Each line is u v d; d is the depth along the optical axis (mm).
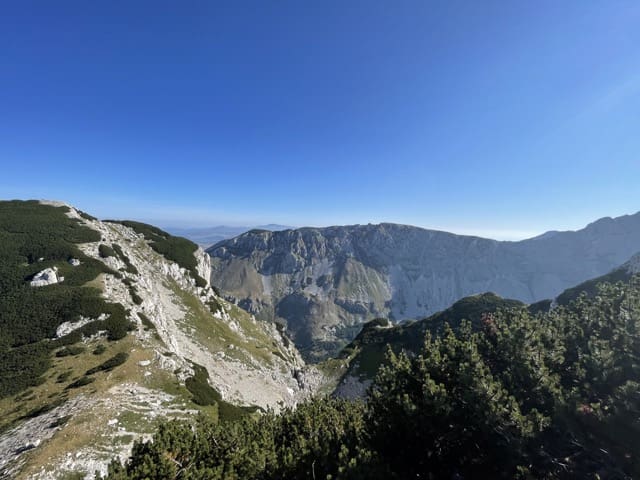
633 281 20188
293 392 75938
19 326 41812
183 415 32031
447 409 11211
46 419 26594
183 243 106938
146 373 37469
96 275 55812
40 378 33969
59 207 79812
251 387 63469
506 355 14367
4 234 60500
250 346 86438
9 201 76438
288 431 17609
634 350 12977
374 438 12383
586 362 12758
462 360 13508
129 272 65375
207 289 95938
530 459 10000
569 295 73375
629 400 10258
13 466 20656
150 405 31547
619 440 9766
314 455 11742
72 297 47656
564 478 9742
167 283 83312
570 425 10430
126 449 24250
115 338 42375
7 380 33625
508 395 11625
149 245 96125
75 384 32531
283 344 133625
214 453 13164
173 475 11312
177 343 58562
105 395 30672
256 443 13219
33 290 47969
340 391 83875
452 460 11258
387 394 14281
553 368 13570
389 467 10273
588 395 12016
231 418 37094
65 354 38062
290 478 11320
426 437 11305
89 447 23156
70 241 64062
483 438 10914
